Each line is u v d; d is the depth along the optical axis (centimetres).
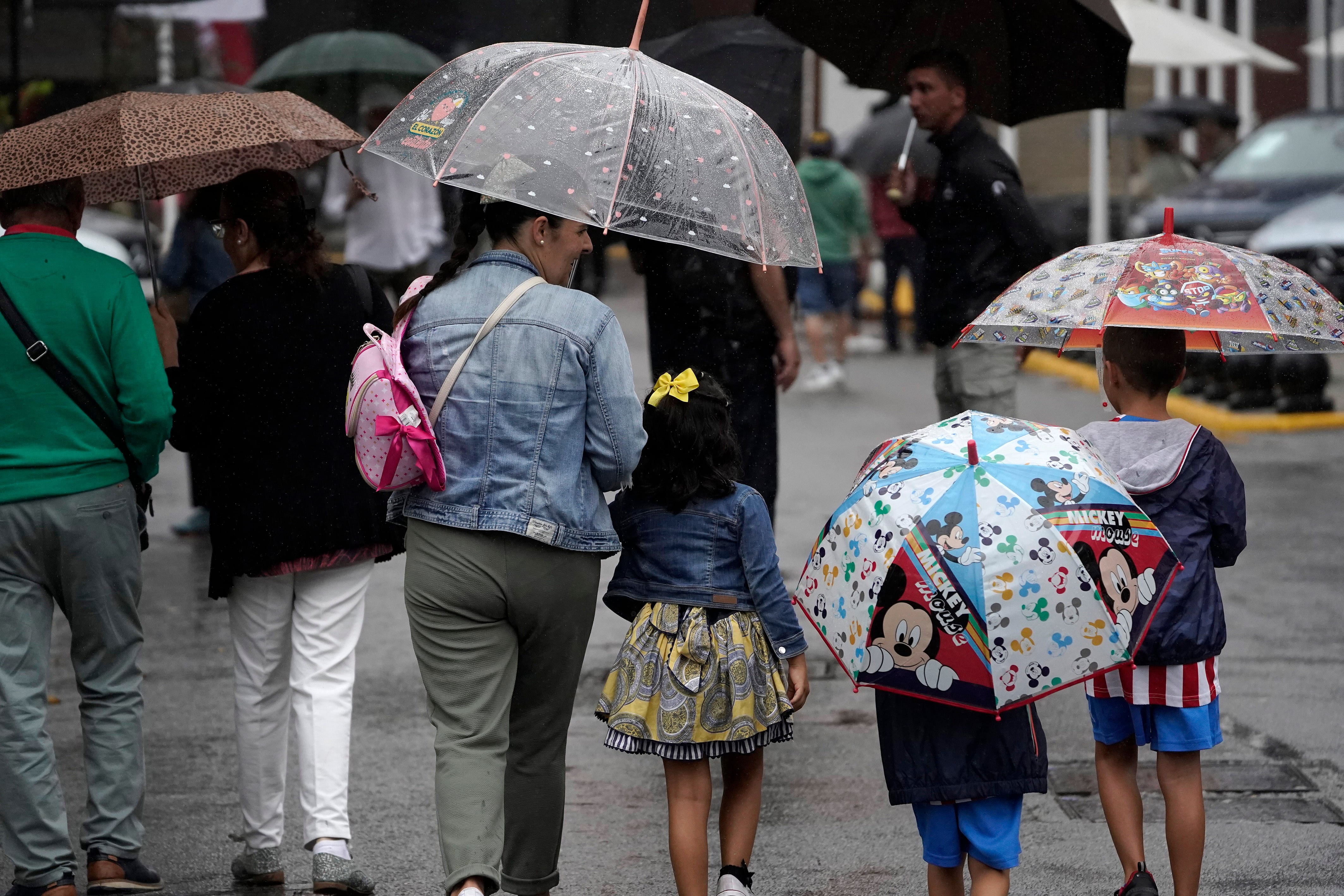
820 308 6128
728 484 1680
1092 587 1415
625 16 3634
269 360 1811
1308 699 2556
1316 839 1998
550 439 1511
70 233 1808
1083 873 1914
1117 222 7119
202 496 3897
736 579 1688
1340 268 5488
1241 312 1617
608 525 1569
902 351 7394
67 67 5875
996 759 1506
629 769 2316
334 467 1833
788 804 2156
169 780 2273
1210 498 1667
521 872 1608
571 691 1588
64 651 3014
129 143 1716
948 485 1443
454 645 1530
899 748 1529
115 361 1744
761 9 2922
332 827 1816
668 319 2614
